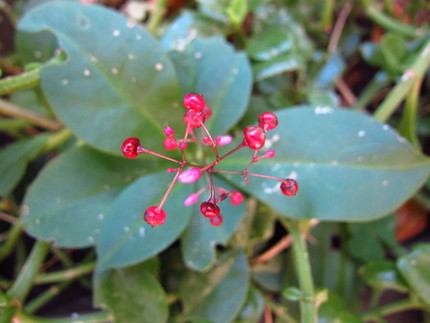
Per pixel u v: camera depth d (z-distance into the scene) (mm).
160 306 125
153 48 119
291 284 156
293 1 182
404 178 112
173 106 123
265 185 119
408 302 146
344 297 158
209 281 137
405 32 176
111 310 126
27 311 136
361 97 178
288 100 168
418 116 183
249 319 141
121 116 120
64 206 127
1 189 143
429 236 178
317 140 118
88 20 117
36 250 133
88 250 170
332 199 115
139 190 120
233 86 133
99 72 117
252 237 147
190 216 118
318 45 192
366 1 178
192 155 130
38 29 116
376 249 159
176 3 181
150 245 114
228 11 150
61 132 154
